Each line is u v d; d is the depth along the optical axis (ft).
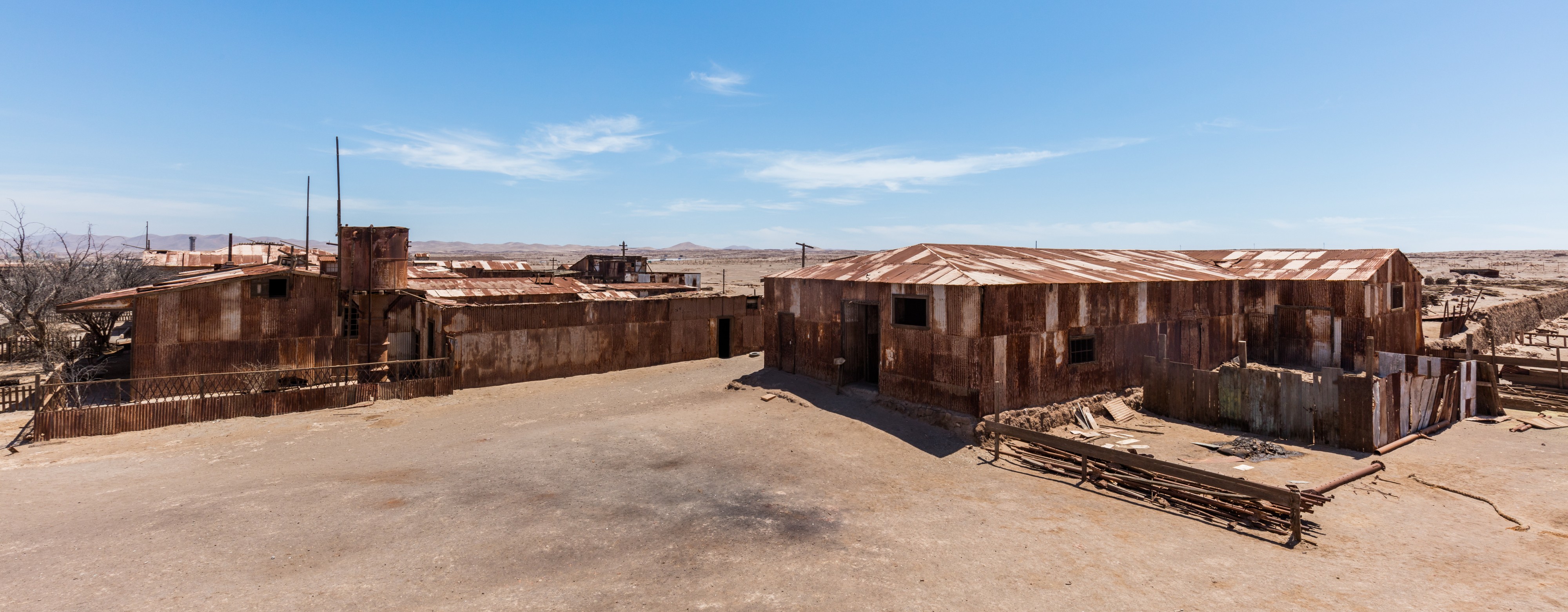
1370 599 24.35
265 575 25.41
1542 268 288.51
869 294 57.82
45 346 79.41
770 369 70.13
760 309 98.43
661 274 163.63
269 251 115.75
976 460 43.09
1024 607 23.62
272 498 34.42
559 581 25.23
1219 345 67.62
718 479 38.70
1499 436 47.67
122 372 73.46
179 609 22.58
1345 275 70.28
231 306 62.90
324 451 44.98
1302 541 29.96
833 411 54.49
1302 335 71.67
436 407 59.77
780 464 41.88
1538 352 91.45
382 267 70.44
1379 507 34.35
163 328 59.47
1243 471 40.47
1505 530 31.35
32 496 34.81
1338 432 44.80
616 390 68.33
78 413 47.19
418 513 32.55
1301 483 37.81
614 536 29.99
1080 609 23.50
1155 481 35.70
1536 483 37.86
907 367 53.88
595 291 100.83
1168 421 54.29
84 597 23.32
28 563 26.12
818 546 29.14
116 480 37.93
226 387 62.39
